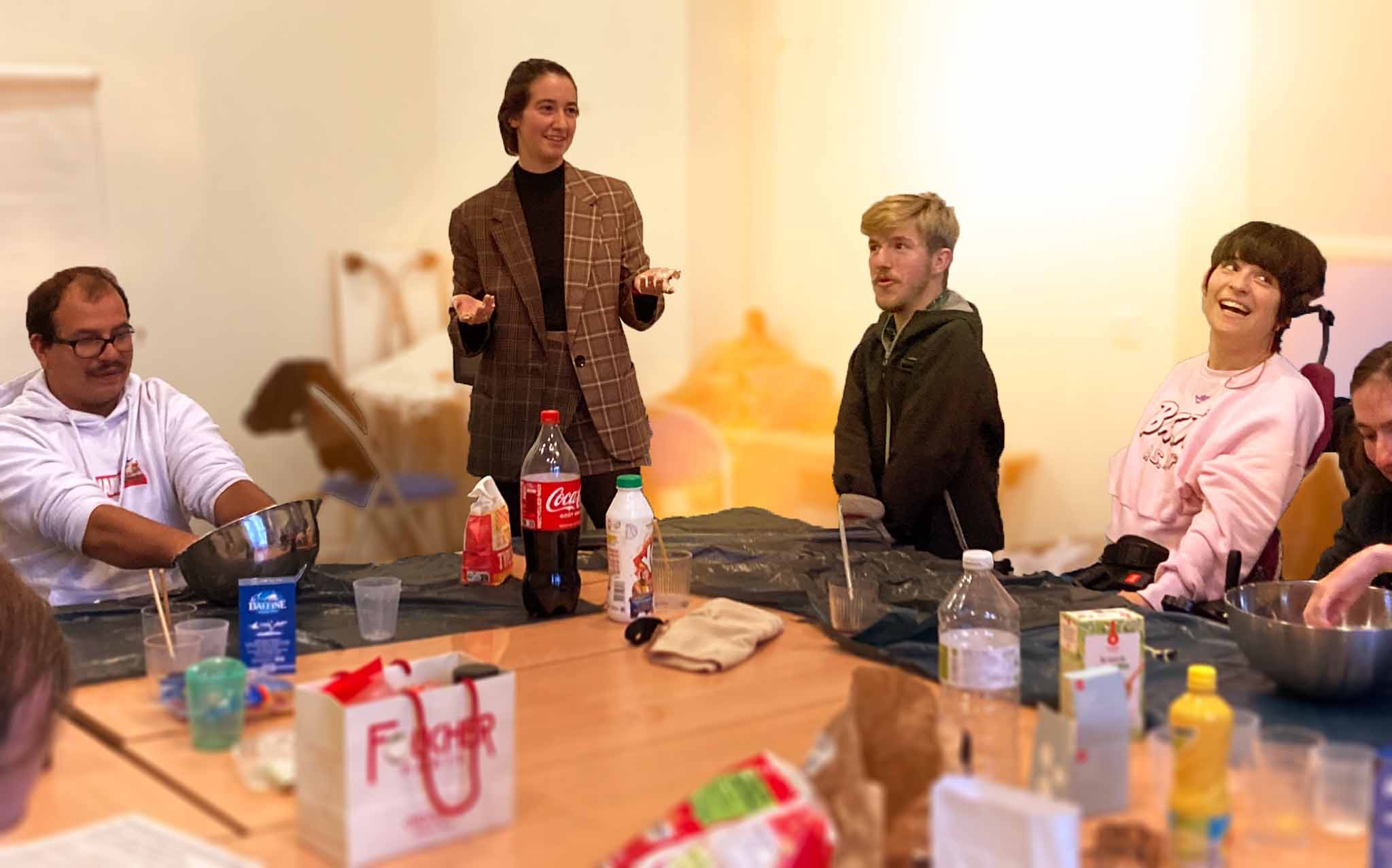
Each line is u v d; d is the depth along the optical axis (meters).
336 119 4.33
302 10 4.24
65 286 2.32
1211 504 2.39
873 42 4.52
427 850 1.16
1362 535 2.46
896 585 2.03
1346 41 3.23
